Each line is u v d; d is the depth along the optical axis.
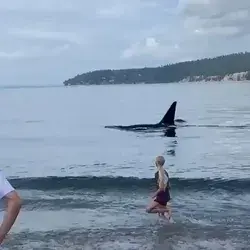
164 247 9.49
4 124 32.25
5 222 2.84
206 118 30.84
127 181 18.25
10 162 24.23
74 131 30.83
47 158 24.33
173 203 15.08
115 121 32.22
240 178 18.88
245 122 29.55
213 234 10.55
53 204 14.59
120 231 10.93
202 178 18.84
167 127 30.34
